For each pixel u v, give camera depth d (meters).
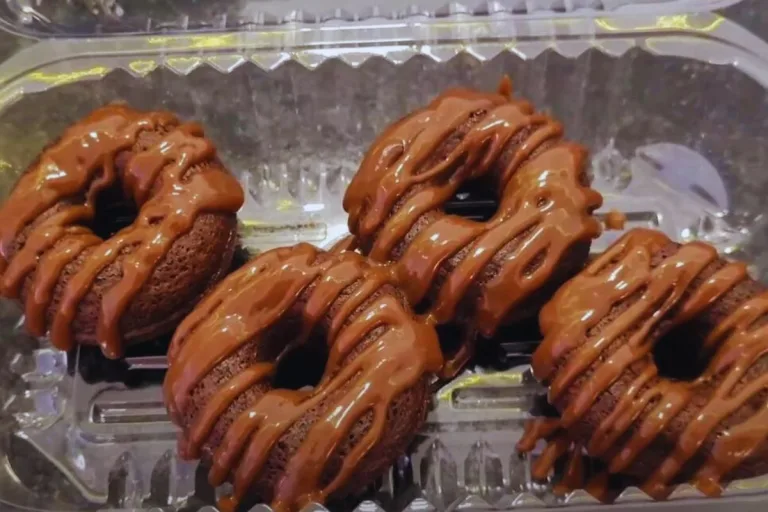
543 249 0.37
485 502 0.36
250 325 0.36
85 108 0.43
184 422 0.36
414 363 0.35
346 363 0.36
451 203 0.42
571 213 0.38
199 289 0.39
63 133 0.40
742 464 0.34
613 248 0.37
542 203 0.38
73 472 0.39
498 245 0.37
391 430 0.35
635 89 0.44
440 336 0.40
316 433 0.35
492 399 0.40
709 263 0.36
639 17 0.43
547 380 0.37
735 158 0.43
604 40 0.43
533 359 0.37
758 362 0.35
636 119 0.44
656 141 0.44
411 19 0.43
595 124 0.45
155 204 0.38
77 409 0.40
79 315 0.38
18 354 0.41
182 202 0.38
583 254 0.38
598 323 0.36
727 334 0.36
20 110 0.43
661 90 0.43
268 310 0.36
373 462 0.35
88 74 0.43
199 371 0.36
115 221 0.41
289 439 0.35
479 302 0.38
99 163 0.39
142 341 0.40
